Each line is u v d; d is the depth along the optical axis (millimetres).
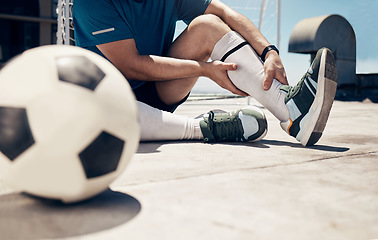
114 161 917
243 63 2047
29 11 12352
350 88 9961
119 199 995
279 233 767
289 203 974
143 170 1352
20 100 822
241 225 810
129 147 958
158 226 801
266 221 836
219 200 991
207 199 999
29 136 810
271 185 1156
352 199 1020
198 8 2344
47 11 12578
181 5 2385
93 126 841
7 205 939
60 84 825
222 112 2176
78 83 845
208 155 1687
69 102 816
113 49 1979
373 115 4582
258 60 2053
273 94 1995
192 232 767
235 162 1522
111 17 1941
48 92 815
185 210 909
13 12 12148
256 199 1005
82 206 934
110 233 760
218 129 2084
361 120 3857
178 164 1469
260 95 2051
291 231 779
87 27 1980
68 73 848
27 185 867
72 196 885
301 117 1881
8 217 850
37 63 866
